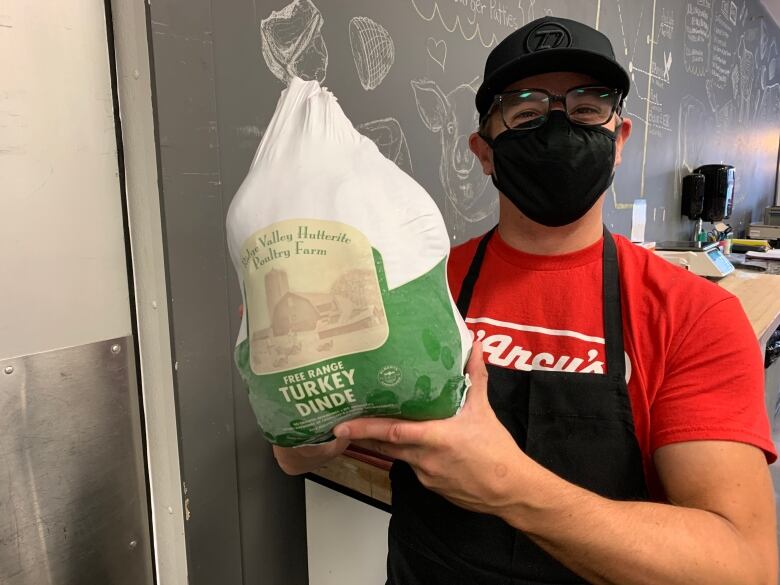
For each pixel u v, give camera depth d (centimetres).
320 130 50
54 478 82
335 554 117
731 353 61
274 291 44
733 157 428
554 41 73
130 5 80
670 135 304
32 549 81
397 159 131
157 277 87
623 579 53
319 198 46
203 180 90
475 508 53
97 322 85
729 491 56
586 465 65
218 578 103
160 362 91
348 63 114
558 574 65
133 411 93
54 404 81
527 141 73
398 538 77
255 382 46
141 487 96
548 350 72
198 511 97
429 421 47
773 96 526
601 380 66
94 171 83
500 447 50
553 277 75
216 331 95
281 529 116
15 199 74
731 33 381
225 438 100
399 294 46
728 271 234
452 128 150
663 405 63
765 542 55
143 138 83
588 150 72
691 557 52
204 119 88
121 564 94
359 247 45
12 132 72
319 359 44
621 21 231
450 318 49
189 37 84
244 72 94
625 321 69
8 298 74
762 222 512
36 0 73
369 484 102
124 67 82
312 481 115
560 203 72
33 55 74
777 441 239
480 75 158
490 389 72
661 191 303
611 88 74
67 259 80
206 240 91
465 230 163
